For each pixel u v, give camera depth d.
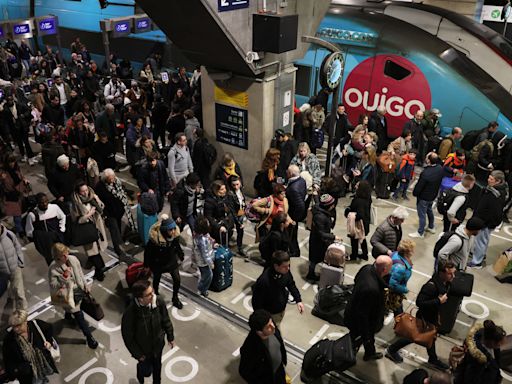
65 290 6.07
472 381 5.12
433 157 8.52
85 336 6.61
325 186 7.39
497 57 11.12
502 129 11.32
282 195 7.71
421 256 8.58
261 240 7.36
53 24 19.09
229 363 6.27
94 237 7.43
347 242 8.90
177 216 7.94
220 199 7.71
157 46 18.80
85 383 5.98
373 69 12.52
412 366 6.22
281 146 9.55
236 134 9.91
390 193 10.91
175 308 7.20
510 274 7.88
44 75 19.34
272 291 5.74
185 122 10.76
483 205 7.81
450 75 11.58
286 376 5.57
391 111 12.62
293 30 8.07
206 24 7.90
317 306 7.01
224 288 7.59
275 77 9.34
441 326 6.68
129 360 6.32
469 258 8.52
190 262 8.30
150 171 8.39
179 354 6.40
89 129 10.40
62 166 8.48
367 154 9.87
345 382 5.96
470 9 13.35
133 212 9.09
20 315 5.12
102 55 20.52
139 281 4.88
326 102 12.74
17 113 11.65
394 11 12.27
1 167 8.80
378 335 6.74
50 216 7.22
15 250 6.81
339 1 13.04
